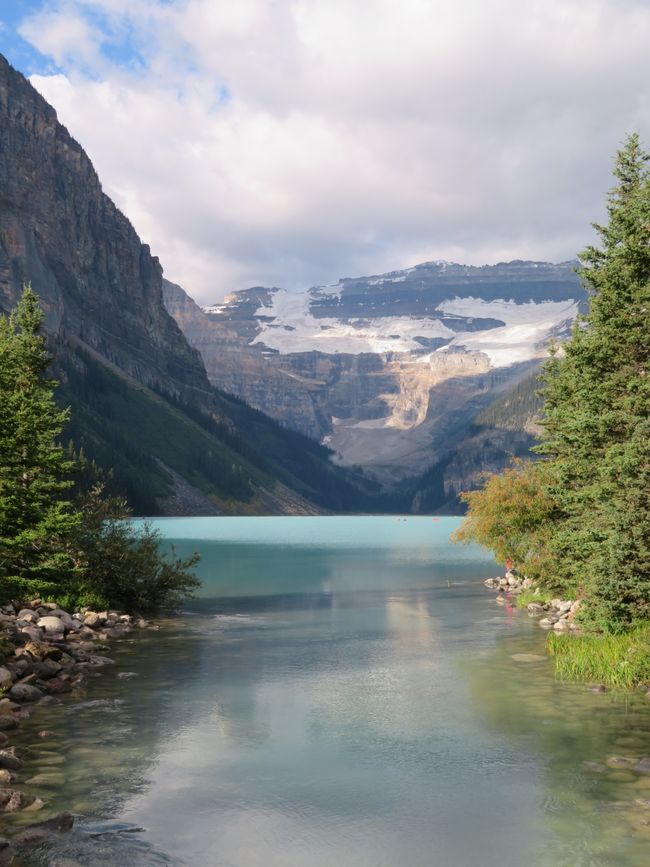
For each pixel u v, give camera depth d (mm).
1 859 8836
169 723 15164
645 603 21984
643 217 23609
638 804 10617
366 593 42625
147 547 34938
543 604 35438
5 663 19125
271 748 13461
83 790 11289
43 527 23172
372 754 13086
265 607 36156
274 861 8961
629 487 21859
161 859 8969
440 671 20531
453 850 9242
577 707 16281
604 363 24438
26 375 30297
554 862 8875
